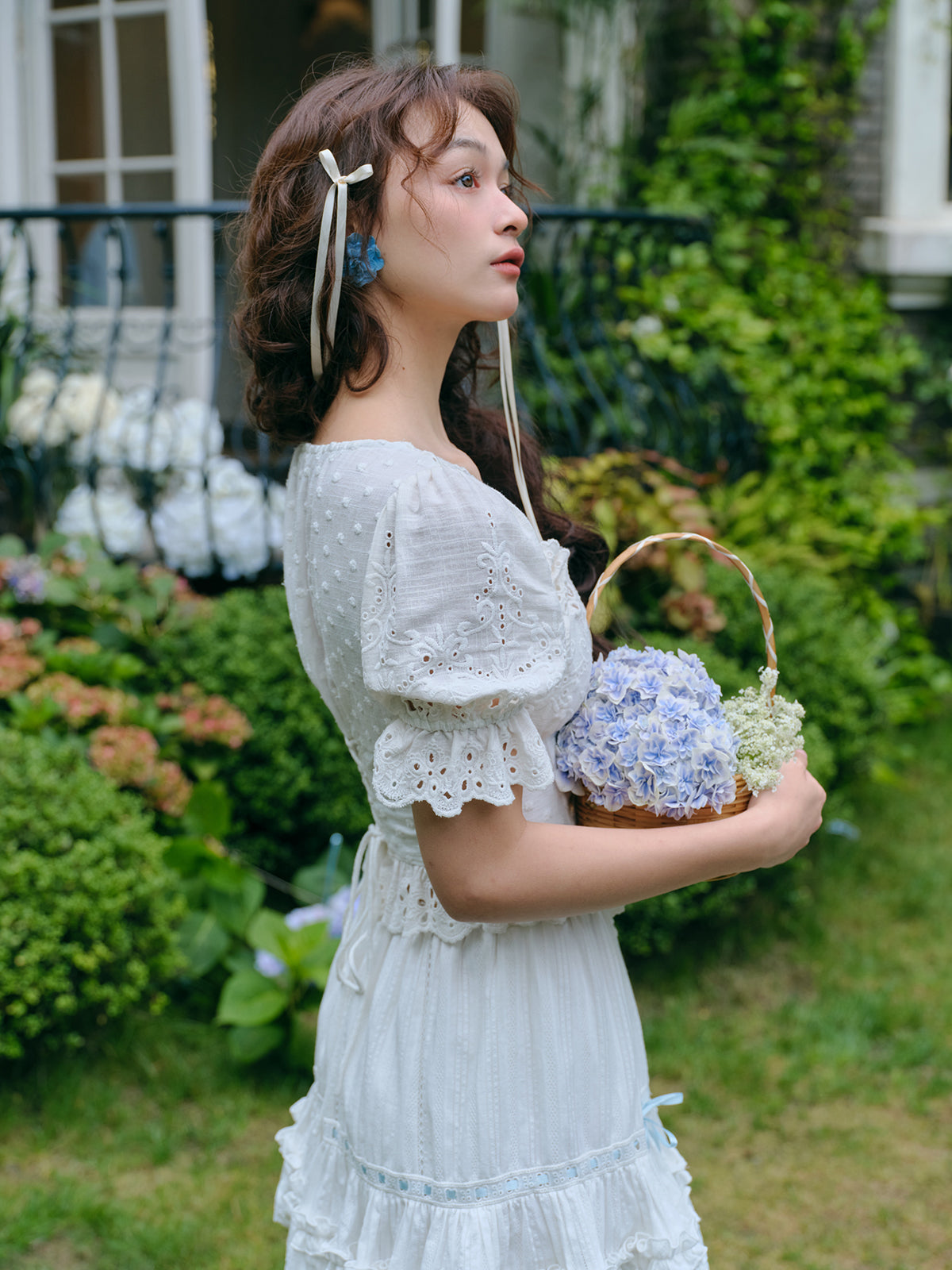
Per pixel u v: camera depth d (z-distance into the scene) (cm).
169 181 508
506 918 112
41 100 514
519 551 111
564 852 113
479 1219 119
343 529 114
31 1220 219
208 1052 277
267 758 325
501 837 111
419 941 126
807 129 572
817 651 379
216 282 383
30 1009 255
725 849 119
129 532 388
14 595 347
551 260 559
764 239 569
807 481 528
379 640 108
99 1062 269
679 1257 129
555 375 471
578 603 127
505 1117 121
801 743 130
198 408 408
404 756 110
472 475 119
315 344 121
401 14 542
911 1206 236
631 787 120
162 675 340
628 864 114
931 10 586
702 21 571
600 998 128
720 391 469
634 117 578
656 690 124
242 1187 233
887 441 594
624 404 481
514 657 110
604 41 554
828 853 385
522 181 134
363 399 123
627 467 379
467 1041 121
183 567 391
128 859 267
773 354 546
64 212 371
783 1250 223
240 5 645
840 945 338
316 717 323
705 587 385
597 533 159
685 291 508
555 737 129
